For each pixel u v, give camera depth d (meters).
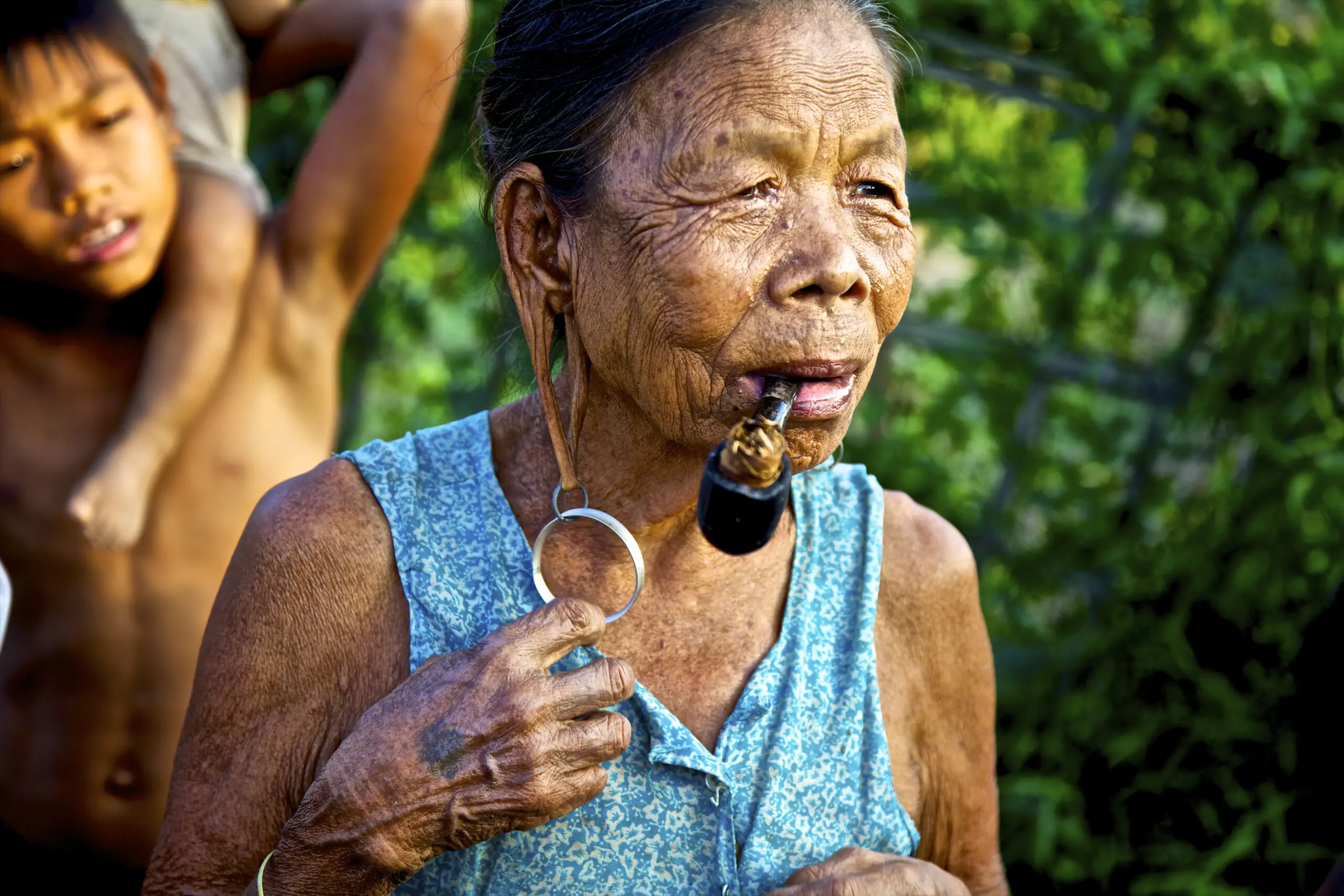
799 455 1.08
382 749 1.11
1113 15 3.25
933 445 3.78
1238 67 3.15
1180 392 3.44
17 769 2.06
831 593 1.27
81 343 2.02
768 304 1.04
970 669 1.35
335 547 1.22
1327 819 3.05
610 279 1.08
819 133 1.04
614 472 1.21
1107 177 3.34
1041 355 3.53
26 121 1.79
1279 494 3.20
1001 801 3.26
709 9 1.04
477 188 1.41
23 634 2.03
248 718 1.22
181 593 2.05
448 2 2.10
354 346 3.65
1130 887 3.19
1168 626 3.27
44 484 2.01
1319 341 3.19
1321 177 3.12
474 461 1.26
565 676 1.12
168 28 2.10
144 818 2.10
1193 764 3.21
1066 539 3.51
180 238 2.03
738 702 1.21
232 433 2.08
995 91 3.35
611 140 1.07
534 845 1.17
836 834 1.22
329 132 2.11
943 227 3.45
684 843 1.18
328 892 1.13
